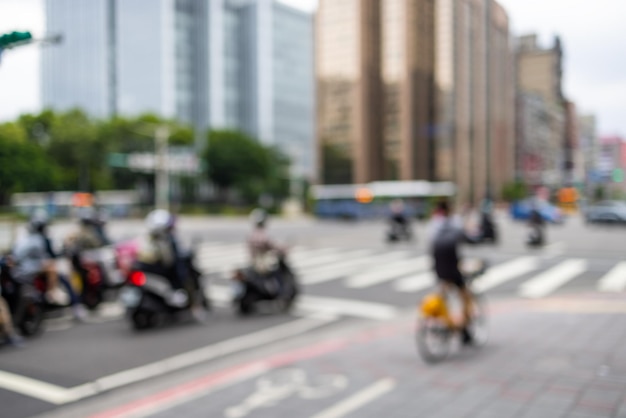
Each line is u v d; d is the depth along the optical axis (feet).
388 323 28.66
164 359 22.53
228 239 84.69
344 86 199.72
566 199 200.44
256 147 219.41
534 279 42.45
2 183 71.61
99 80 230.68
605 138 176.14
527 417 14.99
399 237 77.77
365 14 131.03
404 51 112.88
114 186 202.08
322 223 141.08
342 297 36.35
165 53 272.31
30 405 17.52
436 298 20.94
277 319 30.12
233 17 316.60
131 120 196.65
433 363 20.44
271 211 216.74
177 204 211.41
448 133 126.11
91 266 32.71
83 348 24.30
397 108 162.81
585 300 33.24
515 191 167.43
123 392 18.62
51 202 163.94
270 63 323.78
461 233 21.20
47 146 153.69
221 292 39.01
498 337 24.07
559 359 20.43
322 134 215.31
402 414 15.52
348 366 20.44
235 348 24.18
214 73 297.53
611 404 15.76
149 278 27.61
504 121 112.78
